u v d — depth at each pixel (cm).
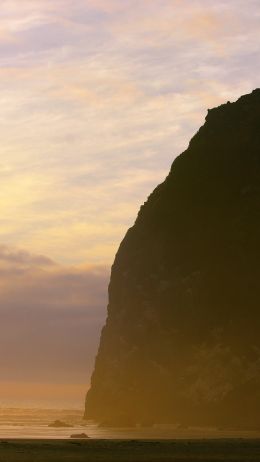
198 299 16038
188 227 17188
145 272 17088
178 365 15600
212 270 16312
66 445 9088
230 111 18650
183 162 18175
